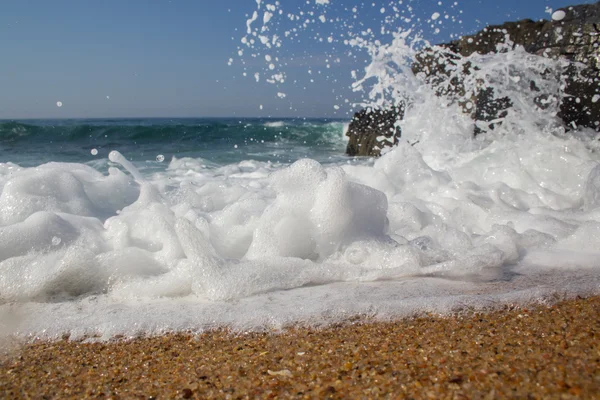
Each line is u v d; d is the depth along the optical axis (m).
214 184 3.95
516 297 1.93
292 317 1.83
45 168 3.81
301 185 2.65
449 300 1.91
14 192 3.00
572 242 2.69
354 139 11.19
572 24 6.55
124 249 2.32
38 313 1.93
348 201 2.61
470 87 7.14
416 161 4.31
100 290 2.16
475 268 2.31
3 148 12.24
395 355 1.50
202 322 1.83
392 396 1.27
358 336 1.67
